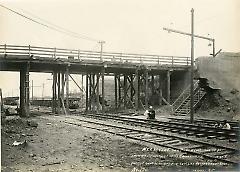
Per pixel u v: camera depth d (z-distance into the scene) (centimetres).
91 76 3212
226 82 2680
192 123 1853
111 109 3394
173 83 3372
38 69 3023
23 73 2594
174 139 1167
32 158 859
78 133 1378
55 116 2469
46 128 1537
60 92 2997
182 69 3127
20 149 964
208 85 2705
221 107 2531
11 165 773
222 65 2783
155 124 1647
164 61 3084
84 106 4353
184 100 2898
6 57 2453
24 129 1431
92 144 1097
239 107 2450
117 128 1557
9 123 1558
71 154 927
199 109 2720
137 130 1400
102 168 770
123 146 1059
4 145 998
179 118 2236
